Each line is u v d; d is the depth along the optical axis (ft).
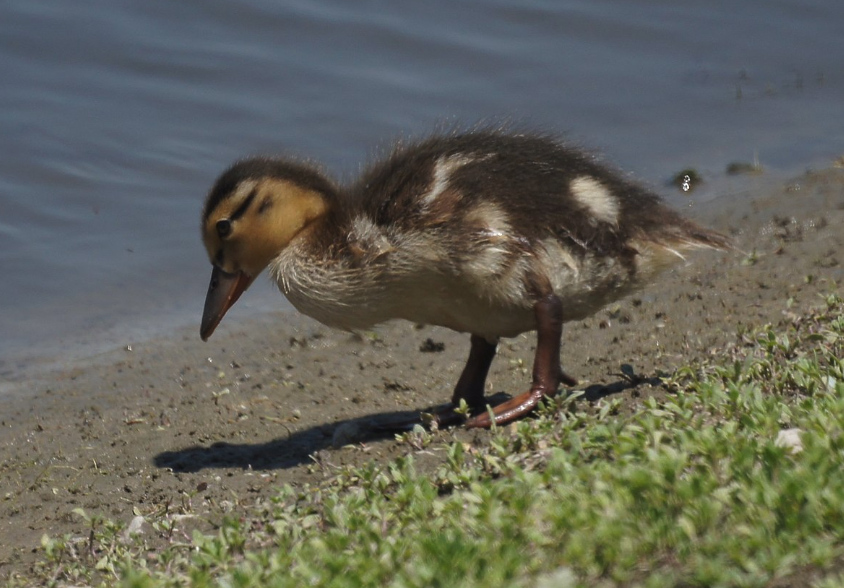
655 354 40.52
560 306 33.63
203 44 74.28
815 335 33.68
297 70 72.33
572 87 71.67
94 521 29.96
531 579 21.21
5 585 28.32
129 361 46.65
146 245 57.52
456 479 27.07
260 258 36.01
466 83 71.97
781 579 20.36
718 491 22.15
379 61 73.67
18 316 51.67
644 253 34.91
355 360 44.68
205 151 65.62
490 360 36.96
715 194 58.75
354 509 26.16
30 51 73.20
